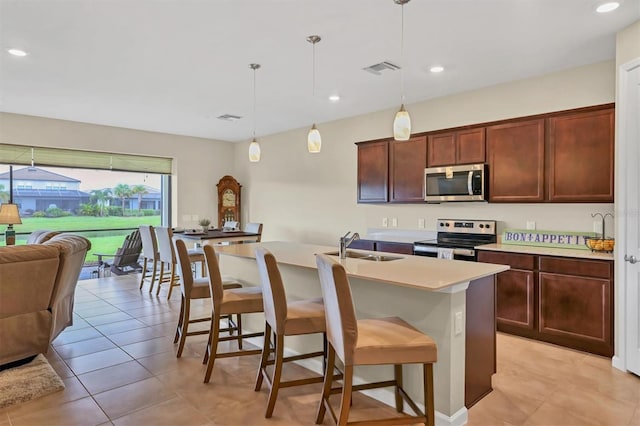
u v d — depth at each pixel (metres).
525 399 2.54
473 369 2.45
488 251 3.87
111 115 5.70
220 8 2.64
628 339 2.92
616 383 2.76
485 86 4.39
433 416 1.98
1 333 2.82
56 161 6.02
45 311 3.06
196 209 7.51
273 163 7.20
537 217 4.08
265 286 2.49
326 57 3.52
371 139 5.59
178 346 3.42
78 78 4.04
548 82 3.97
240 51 3.38
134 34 3.03
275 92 4.59
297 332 2.37
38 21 2.81
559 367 3.03
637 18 2.80
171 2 2.57
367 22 2.86
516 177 3.98
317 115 5.73
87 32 2.99
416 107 5.07
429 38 3.13
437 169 4.54
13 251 2.83
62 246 3.10
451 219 4.77
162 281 5.51
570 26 2.93
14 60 3.54
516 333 3.72
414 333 2.05
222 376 2.88
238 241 6.26
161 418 2.32
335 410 2.41
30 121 5.69
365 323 2.20
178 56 3.48
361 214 5.76
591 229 3.74
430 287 2.00
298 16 2.77
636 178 2.85
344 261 2.90
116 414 2.36
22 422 2.27
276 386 2.33
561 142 3.68
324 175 6.27
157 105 5.15
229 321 3.68
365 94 4.68
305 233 6.60
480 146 4.24
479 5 2.62
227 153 7.96
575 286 3.34
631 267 2.89
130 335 3.76
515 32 3.03
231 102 5.02
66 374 2.90
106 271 6.84
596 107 3.46
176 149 7.23
